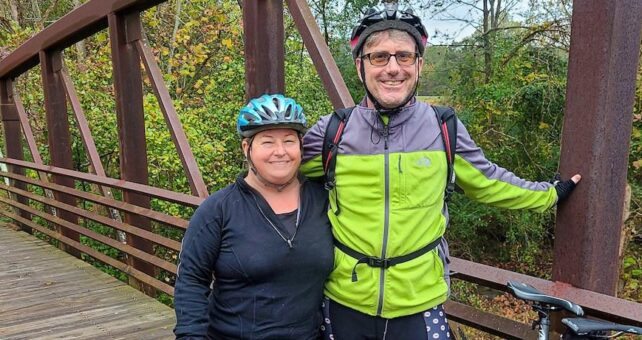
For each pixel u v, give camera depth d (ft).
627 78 5.55
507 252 34.94
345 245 5.44
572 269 5.84
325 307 5.76
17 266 18.48
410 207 5.23
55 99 21.27
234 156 33.60
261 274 5.40
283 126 5.34
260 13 10.18
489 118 33.04
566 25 30.45
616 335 4.99
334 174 5.53
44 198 22.31
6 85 26.04
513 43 34.37
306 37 9.61
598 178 5.56
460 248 36.04
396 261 5.24
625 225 24.27
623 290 25.25
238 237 5.42
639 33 5.52
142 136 16.20
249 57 10.32
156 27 38.09
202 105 34.83
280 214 5.57
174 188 28.96
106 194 18.10
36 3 46.26
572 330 4.79
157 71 14.78
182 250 5.60
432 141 5.31
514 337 6.43
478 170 5.51
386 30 5.21
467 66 36.68
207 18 34.47
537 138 31.30
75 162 31.83
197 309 5.37
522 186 5.63
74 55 37.88
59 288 15.94
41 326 12.96
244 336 5.53
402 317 5.37
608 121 5.50
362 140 5.37
